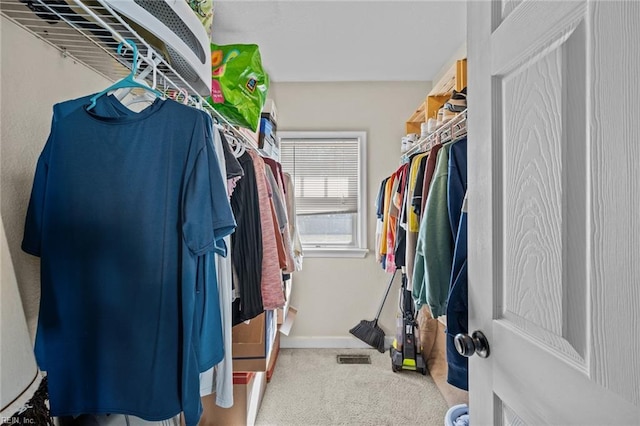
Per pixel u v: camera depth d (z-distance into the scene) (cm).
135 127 73
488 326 65
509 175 59
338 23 190
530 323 54
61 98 82
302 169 279
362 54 226
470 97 72
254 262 124
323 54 226
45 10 65
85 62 90
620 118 38
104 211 72
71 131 72
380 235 247
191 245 70
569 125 46
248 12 179
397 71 254
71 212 71
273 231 137
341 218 284
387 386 212
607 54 40
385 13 180
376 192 276
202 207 71
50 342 70
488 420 65
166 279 71
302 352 265
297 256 208
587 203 43
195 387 72
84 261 72
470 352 68
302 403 194
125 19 70
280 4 173
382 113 275
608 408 39
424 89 274
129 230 72
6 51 68
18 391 47
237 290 120
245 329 159
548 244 50
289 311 266
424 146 199
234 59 133
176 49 80
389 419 180
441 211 122
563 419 46
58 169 71
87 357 72
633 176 36
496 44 63
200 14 108
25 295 74
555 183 48
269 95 276
